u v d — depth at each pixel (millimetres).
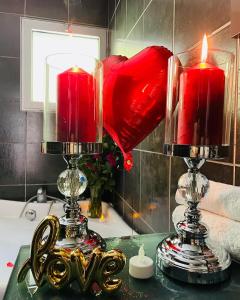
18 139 1770
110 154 1474
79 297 405
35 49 1815
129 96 555
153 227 1007
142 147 1129
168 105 492
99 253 410
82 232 503
